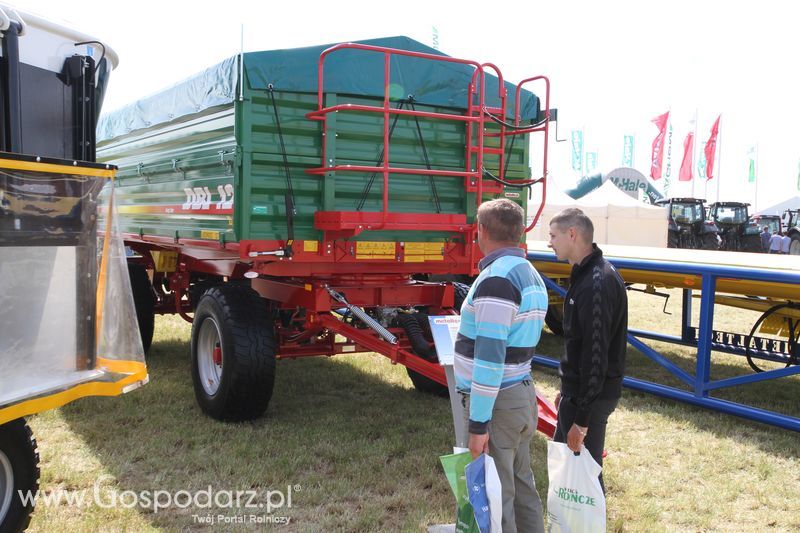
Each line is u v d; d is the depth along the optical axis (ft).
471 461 8.09
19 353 8.61
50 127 9.30
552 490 9.07
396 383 19.30
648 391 18.45
